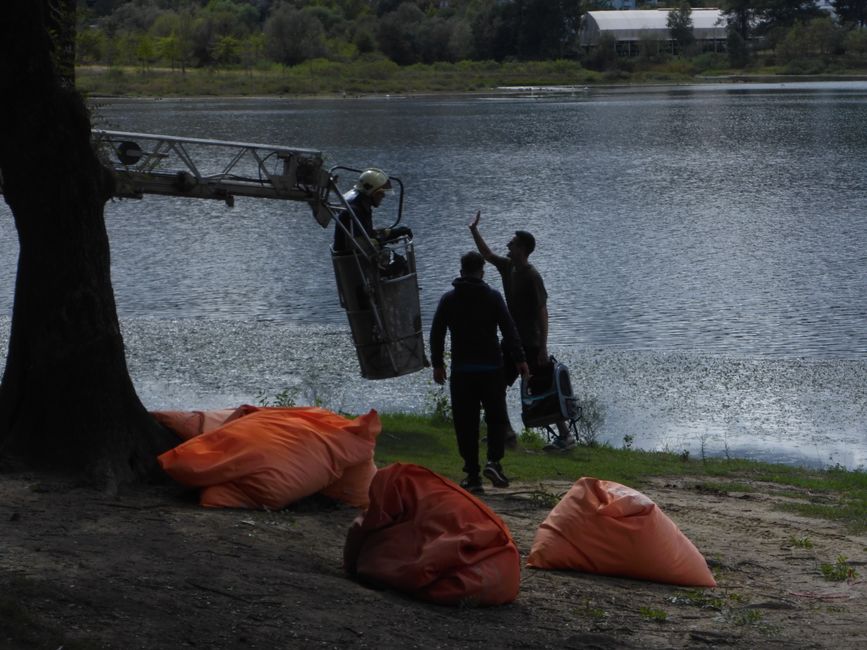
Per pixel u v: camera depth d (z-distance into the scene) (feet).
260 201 164.25
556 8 612.29
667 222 139.13
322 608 23.67
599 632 24.77
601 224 138.31
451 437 50.72
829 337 81.05
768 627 26.20
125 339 80.79
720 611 27.27
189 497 31.55
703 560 30.35
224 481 31.09
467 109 372.58
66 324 32.55
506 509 36.73
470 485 38.47
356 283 53.36
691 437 58.03
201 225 142.51
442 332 37.88
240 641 21.33
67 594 22.24
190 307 94.12
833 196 160.76
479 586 25.41
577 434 52.80
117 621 21.40
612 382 68.49
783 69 597.93
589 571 29.53
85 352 32.48
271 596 23.95
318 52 569.64
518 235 47.32
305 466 31.65
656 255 115.75
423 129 289.53
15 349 33.22
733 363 73.15
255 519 30.09
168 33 568.41
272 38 566.36
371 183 53.26
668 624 25.93
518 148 240.53
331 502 32.78
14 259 120.47
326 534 29.89
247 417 32.96
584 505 29.94
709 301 93.50
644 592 28.40
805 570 32.01
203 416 35.06
